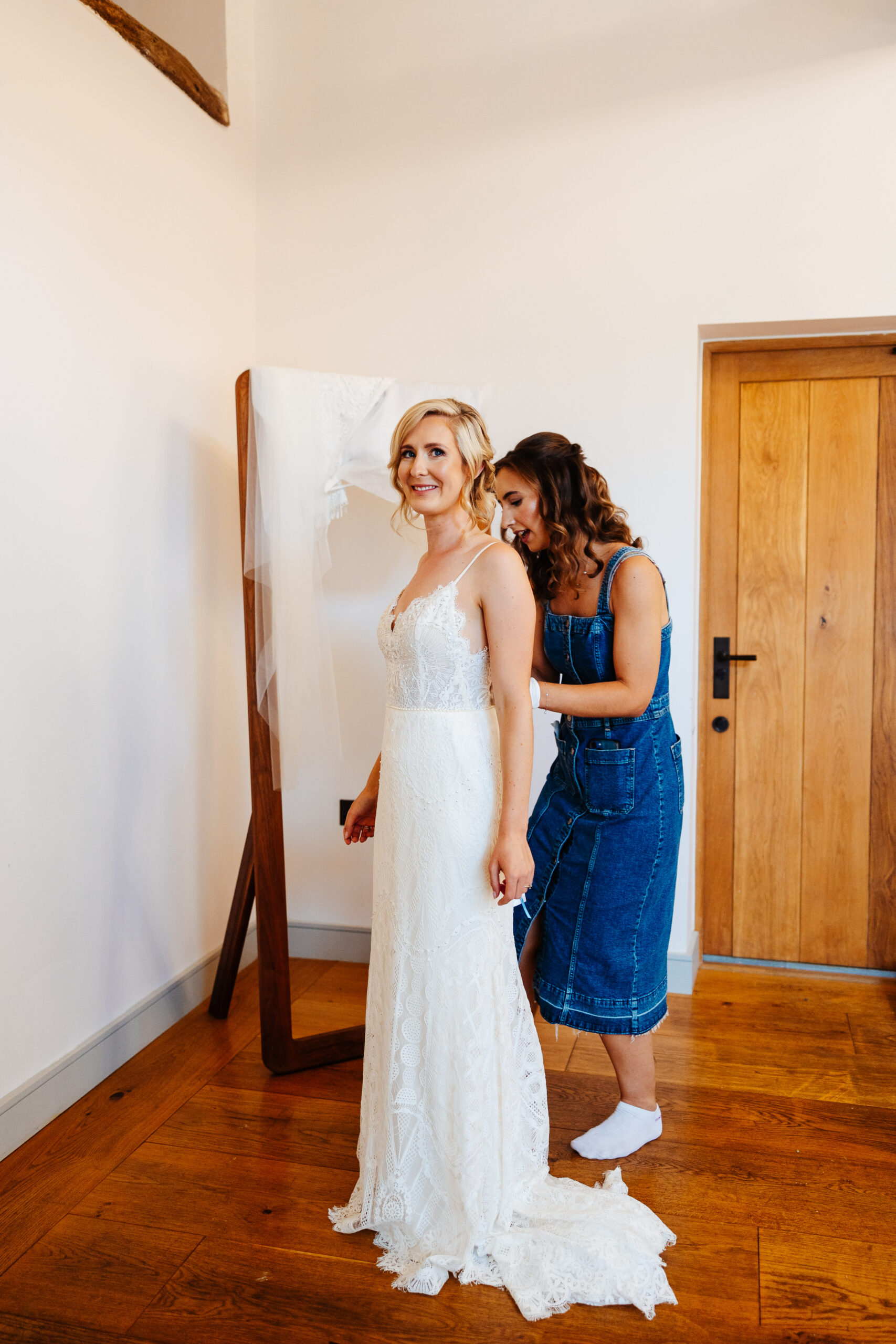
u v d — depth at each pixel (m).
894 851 3.04
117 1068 2.40
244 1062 2.45
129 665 2.44
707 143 2.77
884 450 2.97
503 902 1.65
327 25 3.03
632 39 2.80
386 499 2.62
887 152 2.65
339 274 3.07
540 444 1.92
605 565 1.88
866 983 3.00
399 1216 1.70
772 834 3.13
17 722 2.03
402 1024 1.69
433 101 2.96
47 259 2.09
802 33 2.69
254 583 2.33
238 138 3.01
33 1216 1.80
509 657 1.65
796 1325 1.52
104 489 2.32
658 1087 2.31
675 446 2.84
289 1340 1.50
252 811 2.38
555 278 2.90
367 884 3.18
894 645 3.01
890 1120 2.15
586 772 1.93
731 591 3.11
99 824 2.33
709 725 3.16
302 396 2.32
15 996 2.05
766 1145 2.05
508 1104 1.73
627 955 1.95
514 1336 1.51
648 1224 1.72
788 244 2.73
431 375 3.02
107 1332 1.51
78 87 2.20
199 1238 1.74
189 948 2.78
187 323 2.71
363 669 3.13
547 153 2.88
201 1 2.83
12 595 2.00
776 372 3.02
